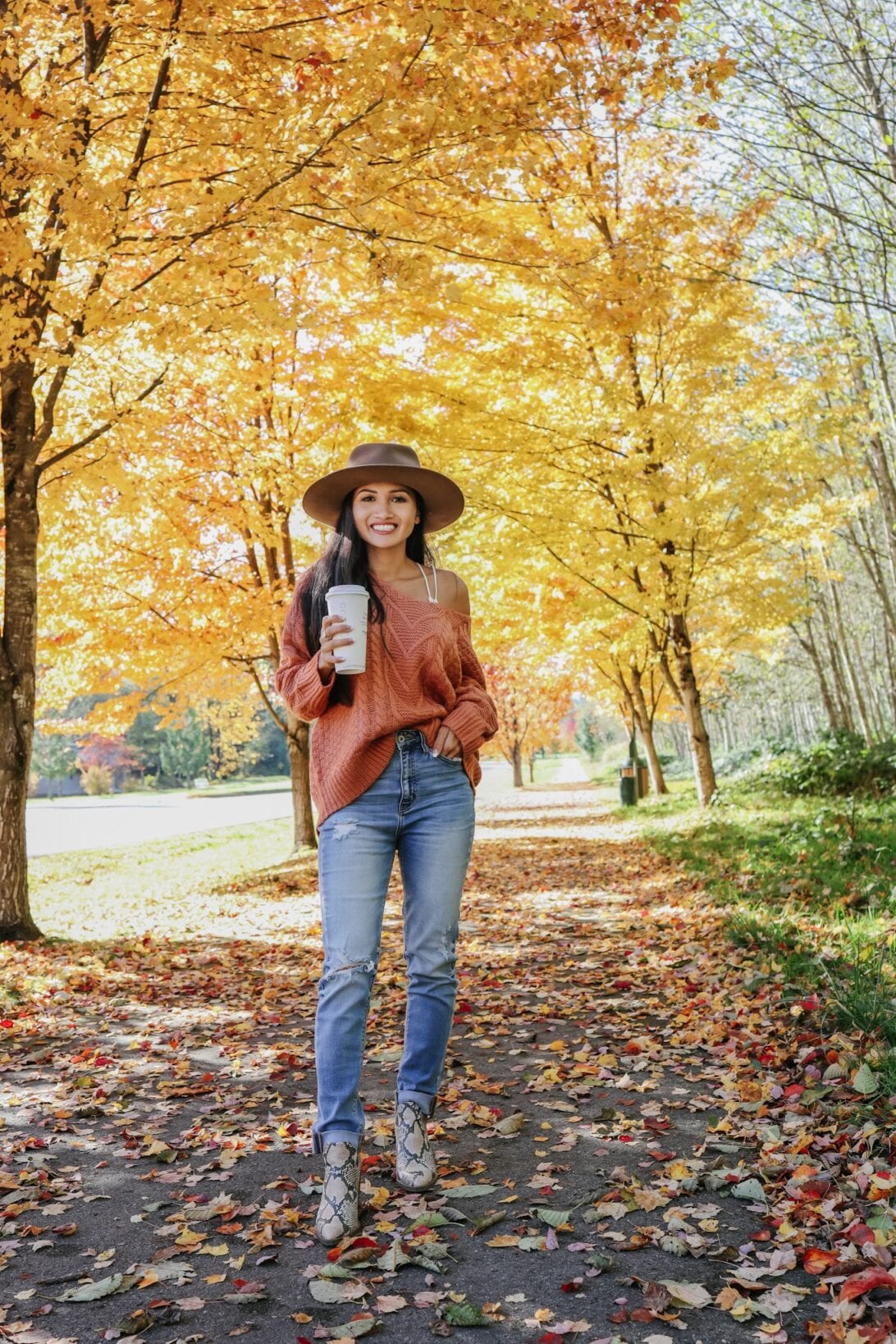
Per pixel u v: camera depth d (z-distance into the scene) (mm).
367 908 2369
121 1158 2785
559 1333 1743
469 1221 2250
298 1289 1964
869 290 9719
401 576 2631
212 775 80188
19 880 7742
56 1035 4434
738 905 6062
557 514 10180
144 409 8305
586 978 5043
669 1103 3061
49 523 9359
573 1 5660
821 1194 2230
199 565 11992
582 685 26203
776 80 6066
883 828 7914
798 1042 3373
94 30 6410
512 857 12953
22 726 7836
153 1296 1956
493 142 5758
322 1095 2279
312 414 9609
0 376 7789
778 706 34344
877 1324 1667
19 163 5879
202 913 10094
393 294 7891
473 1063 3674
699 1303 1825
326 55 5551
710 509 10453
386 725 2402
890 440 13125
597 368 10258
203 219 5812
